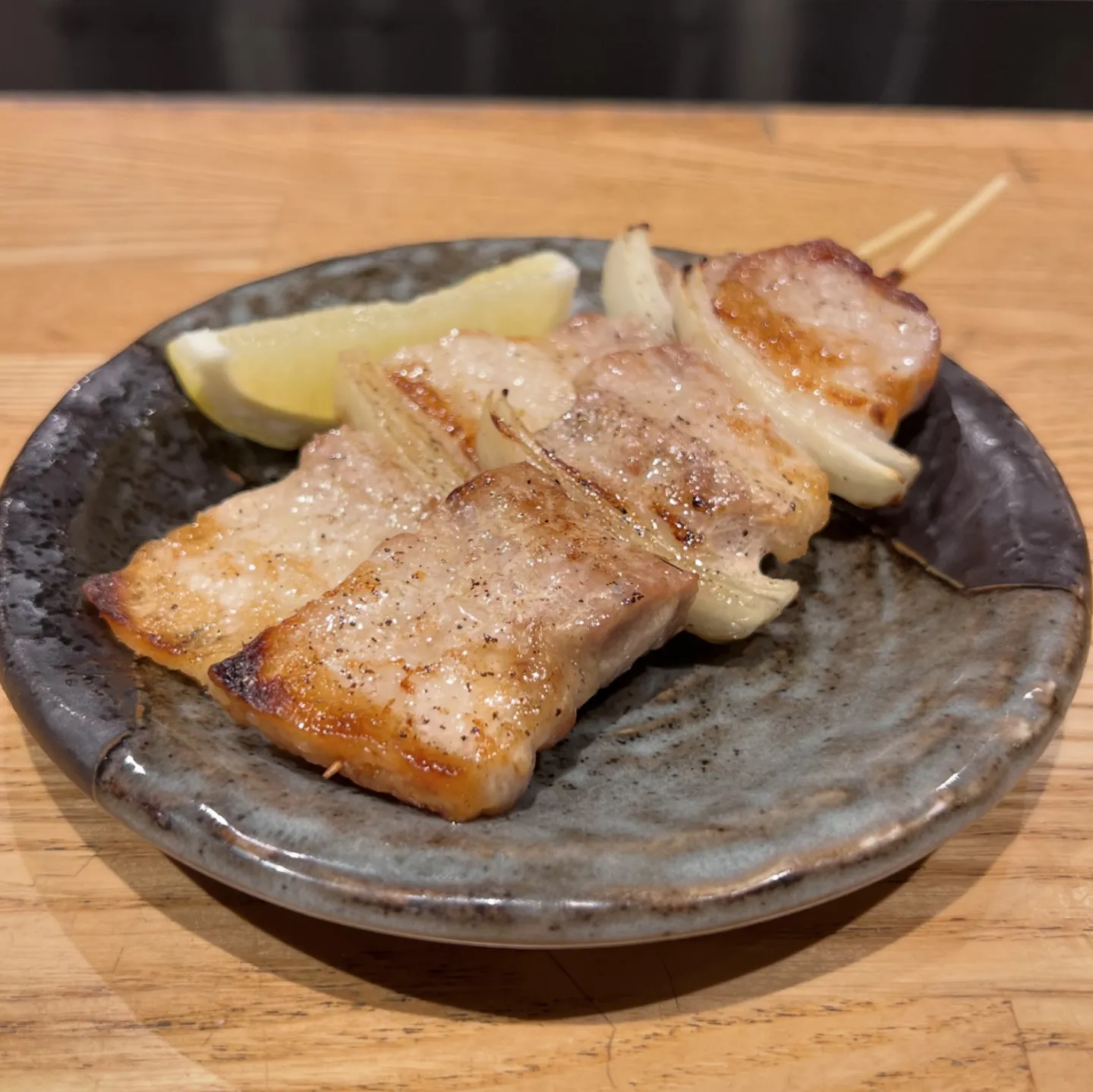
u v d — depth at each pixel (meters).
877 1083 0.13
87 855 0.15
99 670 0.14
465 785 0.13
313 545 0.17
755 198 0.30
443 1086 0.13
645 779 0.15
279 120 0.32
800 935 0.15
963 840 0.16
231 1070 0.13
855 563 0.19
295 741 0.14
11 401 0.23
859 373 0.18
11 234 0.28
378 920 0.12
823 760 0.14
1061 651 0.15
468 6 0.44
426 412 0.18
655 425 0.17
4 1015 0.14
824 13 0.43
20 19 0.43
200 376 0.19
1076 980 0.14
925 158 0.31
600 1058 0.13
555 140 0.32
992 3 0.43
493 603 0.15
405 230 0.28
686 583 0.15
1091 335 0.25
